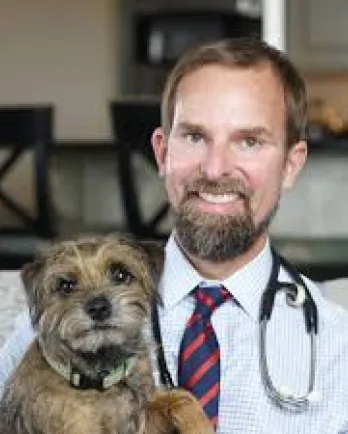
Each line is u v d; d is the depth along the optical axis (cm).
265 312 208
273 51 210
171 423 203
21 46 836
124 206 457
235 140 203
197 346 206
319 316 212
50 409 201
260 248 213
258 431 200
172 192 211
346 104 805
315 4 772
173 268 216
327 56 779
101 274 219
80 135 829
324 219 480
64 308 211
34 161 464
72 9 826
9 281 259
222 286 211
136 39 814
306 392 203
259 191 206
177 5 797
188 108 204
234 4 782
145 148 444
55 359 206
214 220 204
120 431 204
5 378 223
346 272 418
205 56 205
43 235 464
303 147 218
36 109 458
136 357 210
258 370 204
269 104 204
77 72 832
